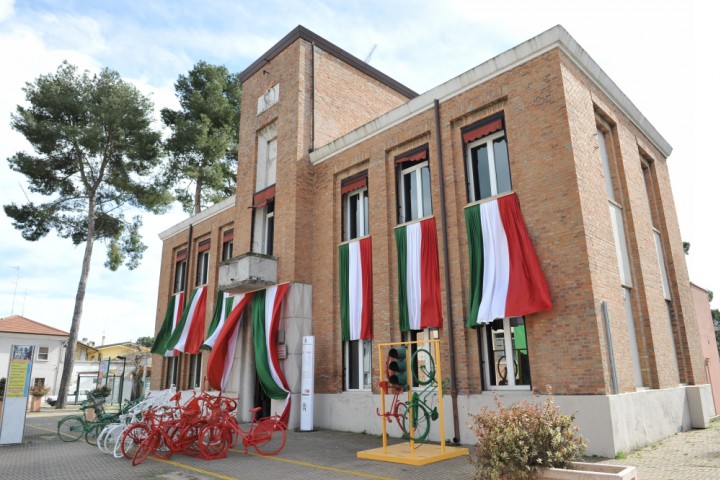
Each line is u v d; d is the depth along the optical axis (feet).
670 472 23.99
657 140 50.44
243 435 32.55
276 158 57.62
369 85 65.21
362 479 24.95
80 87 86.79
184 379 70.79
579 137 34.99
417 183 45.91
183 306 75.51
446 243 40.06
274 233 54.75
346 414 44.78
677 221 51.49
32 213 86.17
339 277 49.62
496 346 36.27
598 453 28.66
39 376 134.21
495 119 39.14
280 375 47.34
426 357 40.42
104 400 45.47
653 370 37.22
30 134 81.71
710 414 43.21
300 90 56.29
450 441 36.14
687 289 48.73
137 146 86.33
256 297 53.26
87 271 87.66
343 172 52.54
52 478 26.89
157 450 33.04
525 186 35.78
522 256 34.63
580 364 30.53
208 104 98.32
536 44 36.63
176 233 82.74
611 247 35.14
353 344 47.42
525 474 19.65
